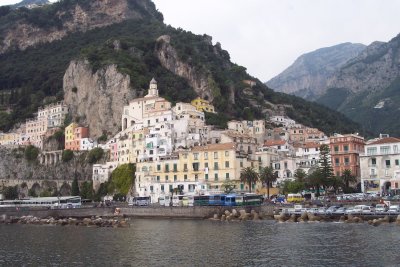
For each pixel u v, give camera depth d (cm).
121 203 17888
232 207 13975
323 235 9269
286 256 7175
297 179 17325
